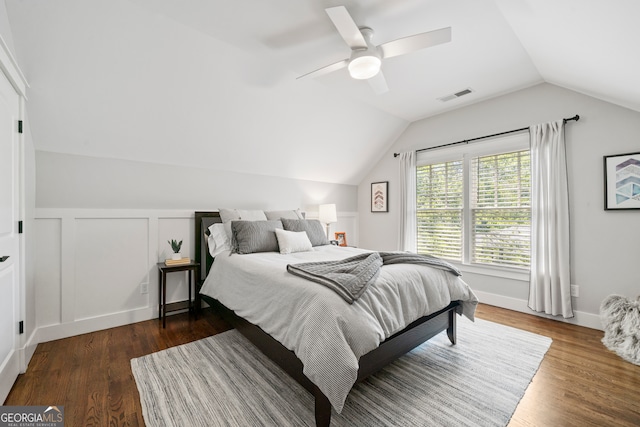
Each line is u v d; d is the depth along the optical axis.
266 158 3.75
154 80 2.39
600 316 2.54
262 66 2.64
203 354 2.20
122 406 1.59
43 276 2.40
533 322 2.88
